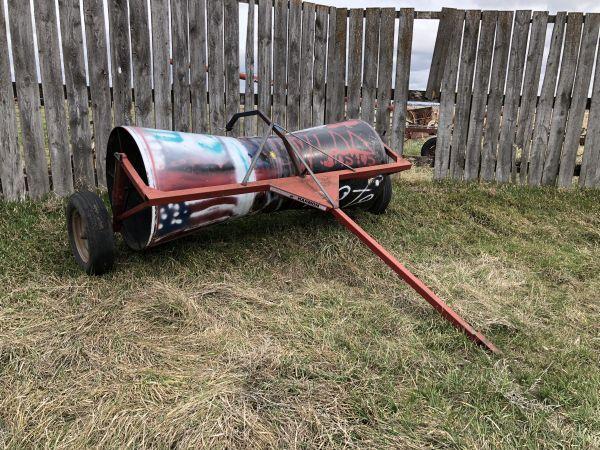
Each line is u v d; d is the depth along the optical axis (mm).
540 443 2072
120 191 3662
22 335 2715
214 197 3322
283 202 4098
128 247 3953
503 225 5016
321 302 3248
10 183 4906
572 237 4773
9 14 4562
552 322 3088
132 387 2314
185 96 5465
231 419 2123
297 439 2037
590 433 2117
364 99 6250
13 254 3703
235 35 5527
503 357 2662
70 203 3523
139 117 5312
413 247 4312
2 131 4777
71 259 3740
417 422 2145
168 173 3311
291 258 3926
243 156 3750
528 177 6508
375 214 5098
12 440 2008
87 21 4875
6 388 2318
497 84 6227
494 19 6043
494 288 3527
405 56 6141
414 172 7227
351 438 2055
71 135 5062
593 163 6391
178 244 4035
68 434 2045
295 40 5816
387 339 2826
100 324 2883
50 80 4852
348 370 2475
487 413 2232
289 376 2432
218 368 2484
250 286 3459
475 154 6457
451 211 5391
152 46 5184
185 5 5238
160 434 2033
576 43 6051
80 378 2398
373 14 5973
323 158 4199
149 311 3016
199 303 3170
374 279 3639
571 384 2426
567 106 6242
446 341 2783
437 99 6359
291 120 6051
